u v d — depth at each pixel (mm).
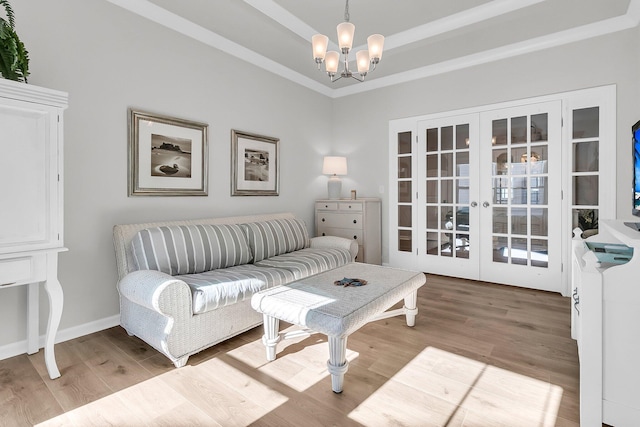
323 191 4863
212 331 2135
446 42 3367
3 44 1734
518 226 3617
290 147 4273
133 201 2699
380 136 4547
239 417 1505
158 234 2453
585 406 1404
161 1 2676
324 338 2369
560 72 3285
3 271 1636
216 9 2789
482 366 1938
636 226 1806
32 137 1721
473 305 3033
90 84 2416
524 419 1477
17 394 1679
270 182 3961
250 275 2447
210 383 1783
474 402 1601
